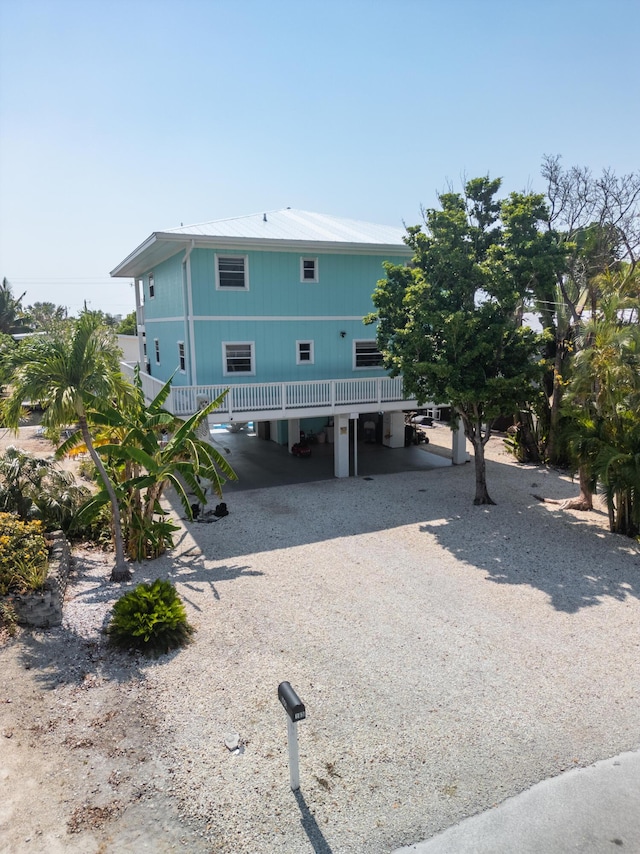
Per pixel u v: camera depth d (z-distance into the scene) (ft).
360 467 71.87
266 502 56.39
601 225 71.10
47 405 32.86
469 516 51.39
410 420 95.71
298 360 68.33
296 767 19.86
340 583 37.19
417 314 48.75
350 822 18.85
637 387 43.09
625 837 18.42
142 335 92.17
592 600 34.68
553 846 18.08
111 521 44.86
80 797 19.76
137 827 18.62
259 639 30.12
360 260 69.51
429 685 26.08
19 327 167.02
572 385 47.21
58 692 25.50
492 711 24.31
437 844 18.10
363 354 72.08
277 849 17.87
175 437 41.86
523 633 30.71
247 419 59.98
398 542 44.91
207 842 18.11
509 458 77.20
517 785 20.47
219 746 22.27
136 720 23.75
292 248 63.41
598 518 50.60
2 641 29.50
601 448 45.68
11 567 31.45
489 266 46.96
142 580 37.63
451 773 20.94
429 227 49.62
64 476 44.80
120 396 36.68
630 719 23.88
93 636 30.22
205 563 40.86
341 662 27.96
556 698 25.18
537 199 47.47
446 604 34.17
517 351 49.83
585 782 20.62
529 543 44.47
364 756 21.70
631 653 28.78
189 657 28.40
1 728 23.04
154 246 62.28
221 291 63.00
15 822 18.70
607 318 46.52
